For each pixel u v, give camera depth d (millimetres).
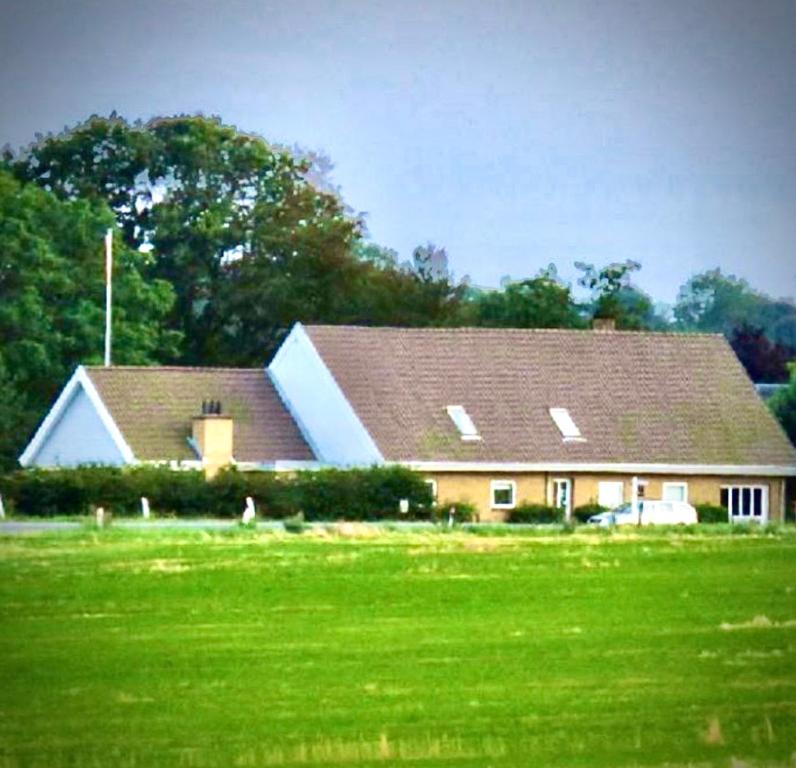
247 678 167250
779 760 141625
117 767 140250
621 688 164625
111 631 186250
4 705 157625
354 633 187375
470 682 166500
